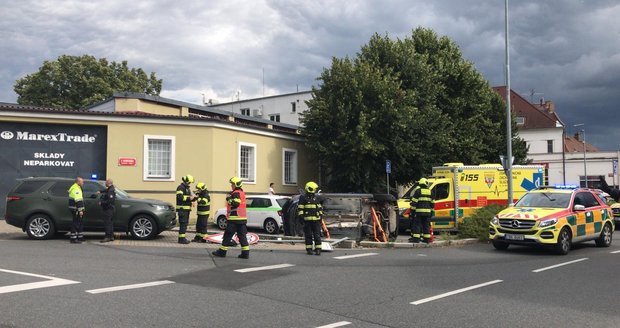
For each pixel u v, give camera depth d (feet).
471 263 40.06
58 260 35.99
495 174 70.49
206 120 74.54
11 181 67.26
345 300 25.90
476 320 22.34
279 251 44.98
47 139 68.95
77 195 46.62
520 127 216.95
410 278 32.58
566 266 38.81
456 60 104.17
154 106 96.58
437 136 88.89
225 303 24.67
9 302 23.63
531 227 46.29
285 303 25.00
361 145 80.74
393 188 95.81
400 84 86.89
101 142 71.05
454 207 68.13
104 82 150.82
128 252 41.29
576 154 203.62
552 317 23.03
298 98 173.99
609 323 22.11
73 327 19.94
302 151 93.40
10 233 55.47
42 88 149.69
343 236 52.70
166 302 24.54
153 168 72.69
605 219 53.78
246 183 81.10
